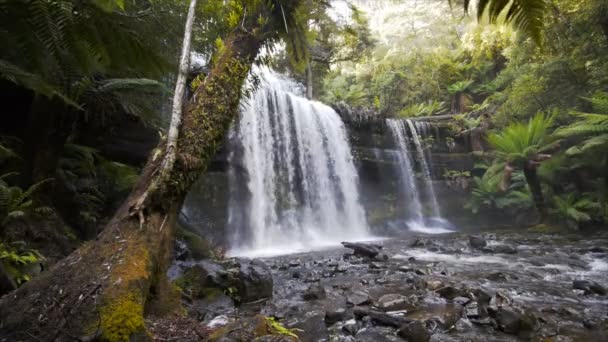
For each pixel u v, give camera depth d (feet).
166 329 6.82
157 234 7.75
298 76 52.13
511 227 37.91
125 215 7.79
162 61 5.77
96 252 6.88
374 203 42.24
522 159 32.60
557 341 8.37
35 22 4.26
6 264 9.70
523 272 16.22
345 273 16.39
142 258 6.90
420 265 17.92
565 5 30.76
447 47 64.18
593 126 28.53
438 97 61.82
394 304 10.79
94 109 17.03
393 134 45.70
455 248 23.99
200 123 10.11
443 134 50.55
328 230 36.11
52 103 13.80
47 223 12.93
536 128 31.71
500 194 42.04
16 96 16.99
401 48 64.85
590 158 32.17
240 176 29.60
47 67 5.06
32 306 5.91
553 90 35.86
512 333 8.92
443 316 9.67
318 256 22.75
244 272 12.19
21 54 4.68
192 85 11.62
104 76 15.25
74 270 6.46
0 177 11.83
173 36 14.66
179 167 8.82
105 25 4.90
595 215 31.09
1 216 11.33
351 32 27.53
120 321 5.47
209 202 26.76
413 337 8.52
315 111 39.52
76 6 4.64
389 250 24.17
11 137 13.99
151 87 15.15
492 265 18.03
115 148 22.48
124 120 22.75
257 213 30.17
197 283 11.30
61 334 5.36
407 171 45.29
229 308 10.66
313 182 36.68
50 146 14.43
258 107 33.01
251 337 6.60
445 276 15.29
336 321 9.84
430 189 46.14
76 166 17.30
